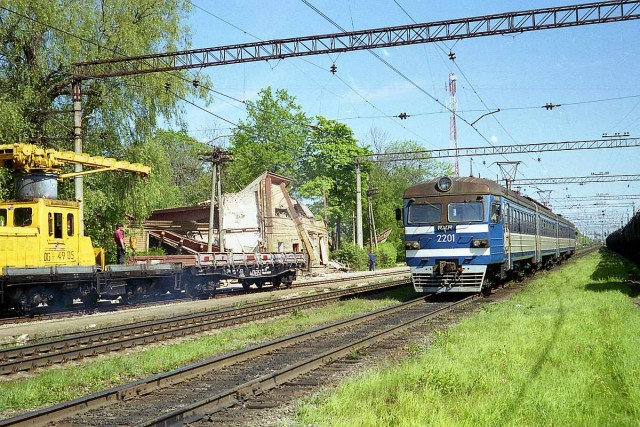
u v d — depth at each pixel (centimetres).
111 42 2888
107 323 1698
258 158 6156
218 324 1692
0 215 1889
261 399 859
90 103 2953
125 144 3027
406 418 730
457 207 2136
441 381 892
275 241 4650
